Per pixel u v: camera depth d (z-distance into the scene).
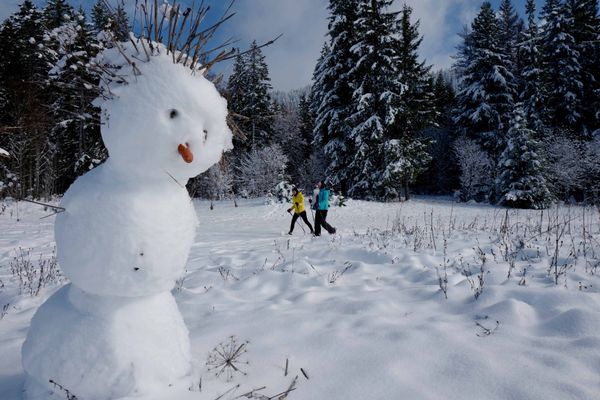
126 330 1.76
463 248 5.65
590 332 2.38
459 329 2.61
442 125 31.22
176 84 1.66
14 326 3.16
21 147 16.67
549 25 27.38
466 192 24.94
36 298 3.93
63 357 1.69
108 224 1.63
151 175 1.76
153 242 1.69
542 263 4.37
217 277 4.50
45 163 18.64
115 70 1.74
